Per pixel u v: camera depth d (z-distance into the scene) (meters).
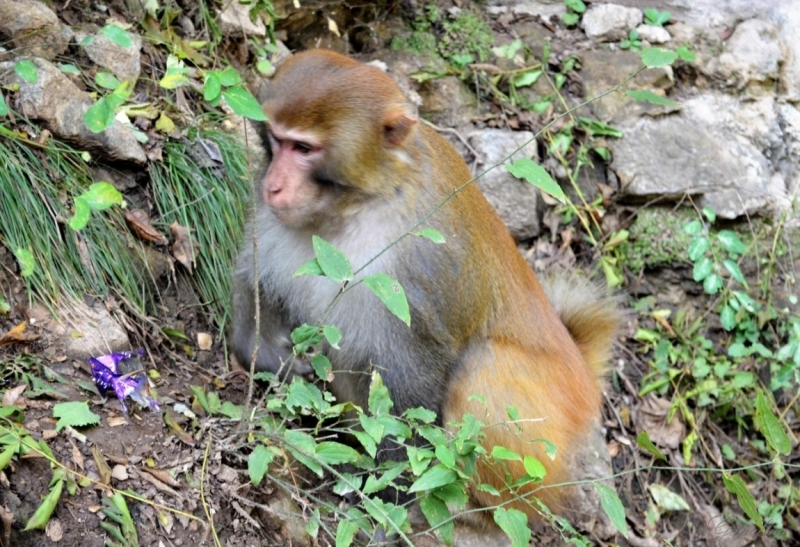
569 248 2.39
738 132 2.48
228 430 1.94
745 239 2.43
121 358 1.94
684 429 2.32
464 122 2.41
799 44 2.56
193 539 1.85
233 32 2.31
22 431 1.82
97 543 1.80
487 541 2.05
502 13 2.53
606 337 2.18
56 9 2.16
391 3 2.46
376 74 1.91
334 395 2.03
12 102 2.03
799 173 2.49
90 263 2.00
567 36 2.52
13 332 1.90
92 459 1.85
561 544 2.13
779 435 1.84
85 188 2.04
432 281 1.95
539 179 1.80
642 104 2.46
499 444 2.03
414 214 1.94
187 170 2.12
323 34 2.43
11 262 1.95
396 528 1.79
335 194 1.92
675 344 2.38
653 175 2.42
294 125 1.88
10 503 1.78
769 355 2.35
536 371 2.05
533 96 2.46
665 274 2.42
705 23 2.57
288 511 1.93
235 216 2.13
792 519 2.30
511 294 2.04
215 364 2.05
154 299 2.05
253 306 2.02
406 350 1.96
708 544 2.26
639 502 2.26
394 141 1.91
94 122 1.77
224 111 2.22
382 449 1.92
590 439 2.23
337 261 1.81
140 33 2.22
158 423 1.91
